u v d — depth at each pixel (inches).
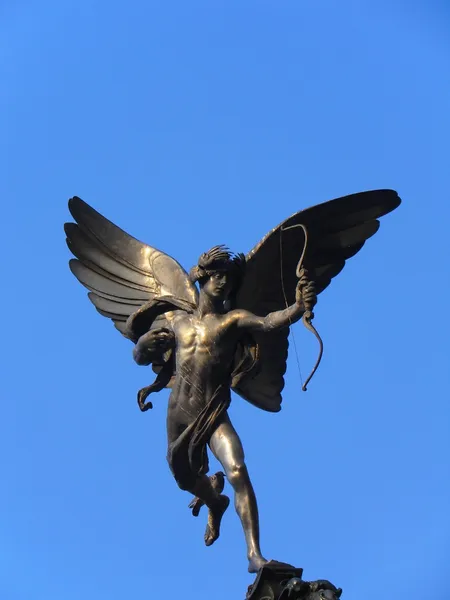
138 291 1953.7
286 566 1658.5
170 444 1784.0
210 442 1765.5
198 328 1775.3
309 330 1699.1
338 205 1860.2
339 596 1632.6
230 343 1768.0
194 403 1765.5
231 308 1820.9
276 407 1946.4
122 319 1951.3
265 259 1850.4
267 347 1900.8
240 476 1732.3
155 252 1967.3
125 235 1983.3
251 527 1712.6
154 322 1873.8
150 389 1814.7
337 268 1887.3
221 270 1782.7
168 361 1809.8
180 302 1815.9
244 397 1940.2
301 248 1862.7
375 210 1873.8
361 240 1881.2
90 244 1979.6
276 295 1871.3
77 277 1969.7
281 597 1627.7
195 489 1798.7
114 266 1972.2
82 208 1983.3
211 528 1823.3
